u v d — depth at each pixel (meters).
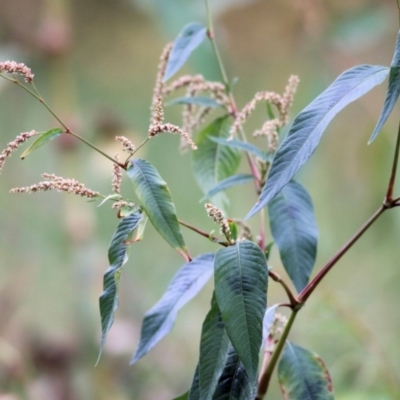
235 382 1.47
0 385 2.61
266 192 1.44
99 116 2.90
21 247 3.41
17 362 2.64
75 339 2.89
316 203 3.26
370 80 1.46
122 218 1.46
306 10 3.06
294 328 2.83
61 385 2.79
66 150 2.88
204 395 1.44
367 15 2.96
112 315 1.44
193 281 1.56
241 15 3.33
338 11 3.03
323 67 3.02
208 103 1.65
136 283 3.17
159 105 1.45
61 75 3.01
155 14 2.78
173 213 1.44
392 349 2.79
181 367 3.06
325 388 1.55
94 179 2.85
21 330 2.97
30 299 3.28
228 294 1.43
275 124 1.59
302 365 1.56
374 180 2.94
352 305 2.81
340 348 2.82
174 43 1.66
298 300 1.53
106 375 2.80
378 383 2.39
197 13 2.71
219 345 1.45
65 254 3.10
